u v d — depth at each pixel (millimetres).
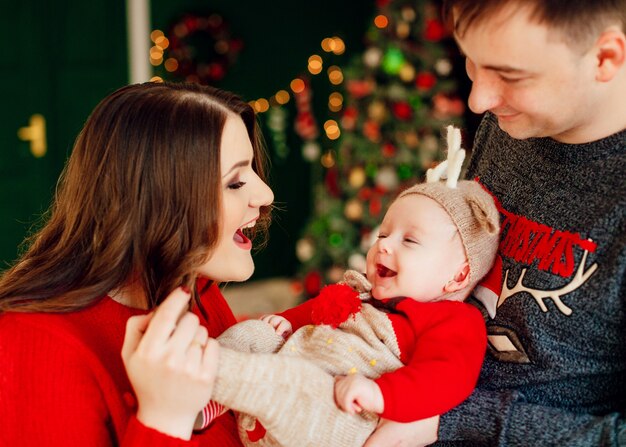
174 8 5023
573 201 1107
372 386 1088
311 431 1082
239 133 1229
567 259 1090
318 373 1104
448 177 1244
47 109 4719
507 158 1267
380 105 4207
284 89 5594
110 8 4801
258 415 1078
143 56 4910
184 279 1186
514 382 1165
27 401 1116
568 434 1055
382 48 4234
